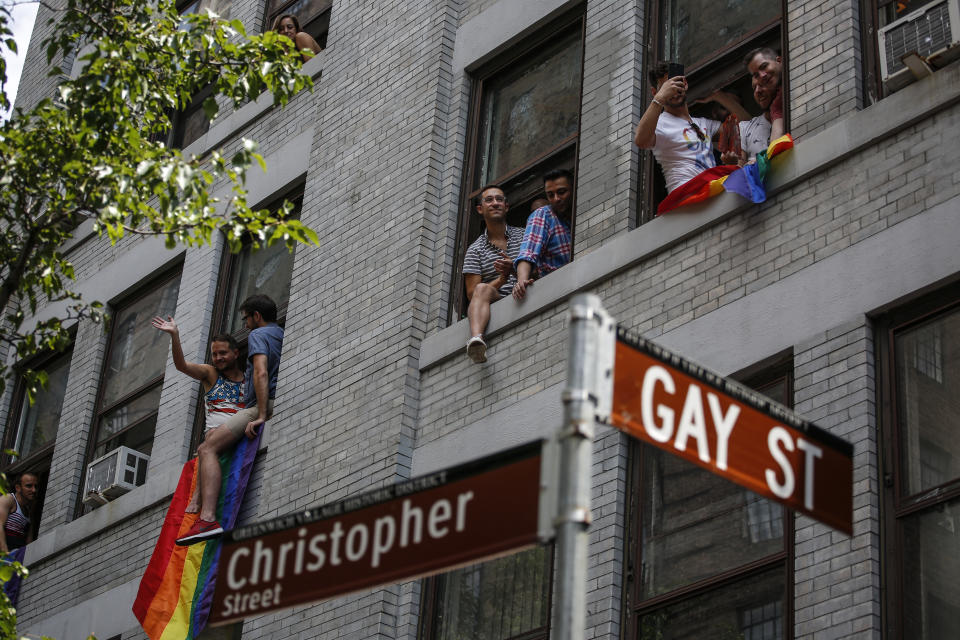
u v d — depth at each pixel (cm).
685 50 1616
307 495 1695
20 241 1409
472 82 1867
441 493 694
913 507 1141
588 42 1700
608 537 1339
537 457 655
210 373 1892
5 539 2228
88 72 1361
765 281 1330
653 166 1552
